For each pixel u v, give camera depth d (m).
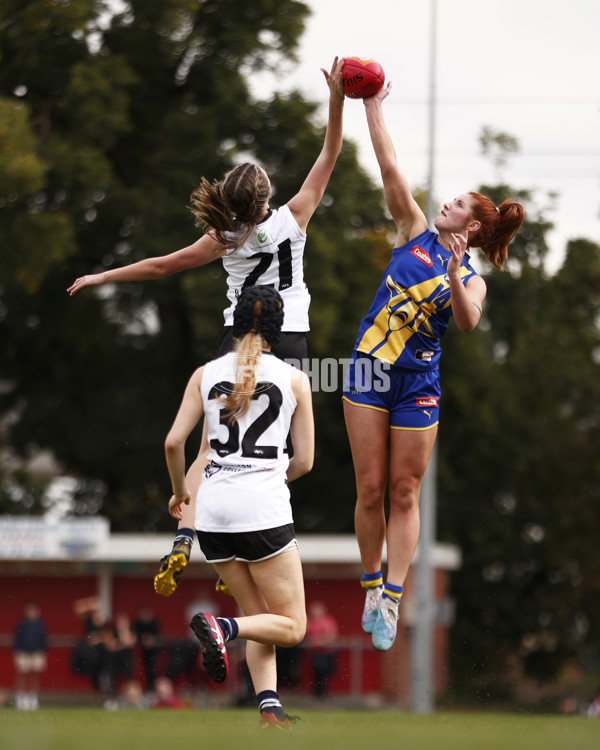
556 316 98.56
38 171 68.88
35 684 65.69
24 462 104.06
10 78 77.00
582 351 97.75
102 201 79.06
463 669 102.62
